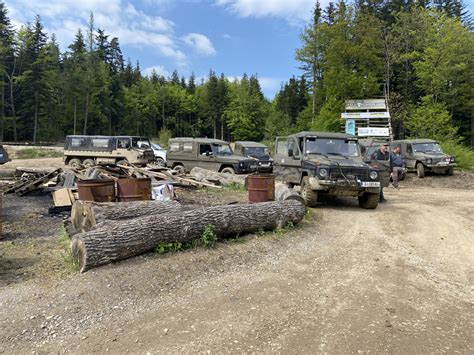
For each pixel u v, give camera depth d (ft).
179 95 261.65
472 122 101.76
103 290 12.88
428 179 58.29
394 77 106.73
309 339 10.03
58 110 163.12
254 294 13.12
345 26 95.09
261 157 63.52
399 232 23.80
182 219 17.66
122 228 15.74
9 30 163.02
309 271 15.81
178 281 14.08
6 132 155.84
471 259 18.10
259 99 210.59
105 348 9.53
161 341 9.87
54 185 37.55
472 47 85.81
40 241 19.47
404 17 99.19
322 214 29.22
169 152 58.23
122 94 210.38
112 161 67.92
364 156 40.55
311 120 113.09
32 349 9.50
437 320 11.32
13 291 12.82
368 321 11.15
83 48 182.50
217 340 9.93
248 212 20.62
